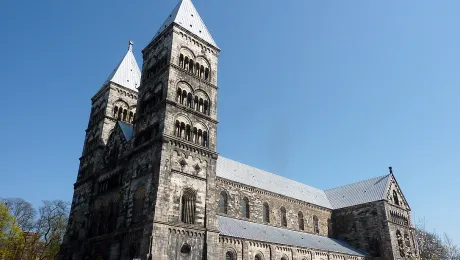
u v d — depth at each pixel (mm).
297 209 79375
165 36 60344
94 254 54938
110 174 60594
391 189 86562
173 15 64062
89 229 60469
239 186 68625
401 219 84500
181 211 47125
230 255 51750
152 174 47562
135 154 53969
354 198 89312
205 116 56031
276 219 73125
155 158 48344
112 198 57375
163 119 50531
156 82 57188
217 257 47781
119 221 51250
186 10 65062
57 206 98000
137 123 57281
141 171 50688
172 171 47812
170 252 43125
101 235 54781
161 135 48875
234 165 75938
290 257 59969
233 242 52406
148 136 52969
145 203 46281
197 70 59438
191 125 53500
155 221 43219
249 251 54031
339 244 78250
